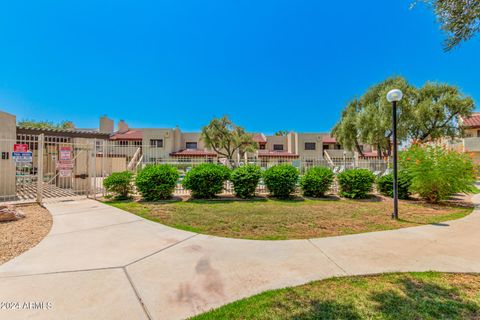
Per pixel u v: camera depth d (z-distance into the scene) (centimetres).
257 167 930
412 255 369
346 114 2153
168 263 339
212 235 466
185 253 375
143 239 439
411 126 1587
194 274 308
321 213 652
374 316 228
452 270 320
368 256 366
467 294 263
